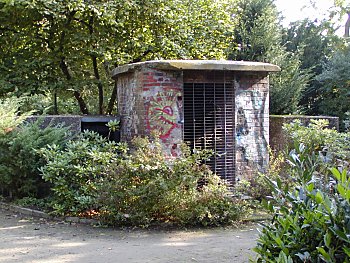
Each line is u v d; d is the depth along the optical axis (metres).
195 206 7.98
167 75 9.65
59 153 9.09
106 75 16.08
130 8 13.58
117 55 14.46
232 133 10.21
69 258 6.15
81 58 14.27
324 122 10.83
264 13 19.00
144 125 9.74
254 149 10.41
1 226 8.14
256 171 9.73
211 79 10.01
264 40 18.59
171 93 9.66
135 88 10.12
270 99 18.45
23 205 9.37
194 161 8.20
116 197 8.02
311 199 3.03
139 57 15.29
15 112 10.70
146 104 9.70
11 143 9.22
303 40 21.48
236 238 7.23
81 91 16.16
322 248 2.64
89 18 14.07
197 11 15.57
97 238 7.29
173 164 8.07
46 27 14.30
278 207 3.46
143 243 6.96
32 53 14.38
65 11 13.44
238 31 18.86
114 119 10.91
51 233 7.63
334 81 19.44
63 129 9.83
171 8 14.65
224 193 8.24
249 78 10.35
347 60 19.47
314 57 22.05
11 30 14.29
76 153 8.78
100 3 13.35
